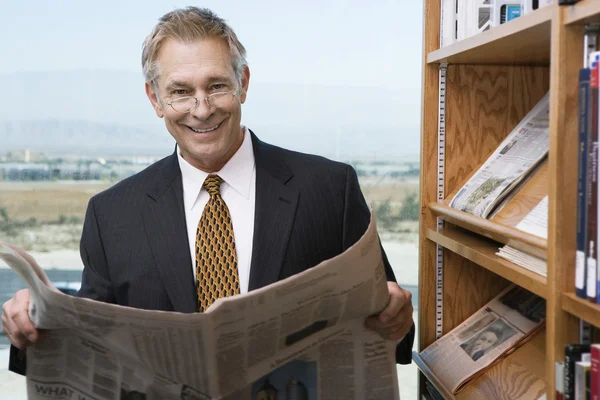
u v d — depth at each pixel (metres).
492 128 1.57
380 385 1.12
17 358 1.15
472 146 1.57
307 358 1.03
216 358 0.91
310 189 1.44
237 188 1.44
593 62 0.78
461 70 1.55
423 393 1.63
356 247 0.91
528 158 1.26
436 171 1.57
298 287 0.89
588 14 0.77
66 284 2.29
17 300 1.11
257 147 1.50
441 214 1.48
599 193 0.78
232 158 1.45
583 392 0.81
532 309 1.45
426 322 1.61
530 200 1.13
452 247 1.39
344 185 1.48
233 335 0.90
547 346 0.89
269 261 1.38
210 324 0.86
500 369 1.35
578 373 0.81
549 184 0.87
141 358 0.96
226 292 1.36
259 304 0.88
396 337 1.12
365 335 1.08
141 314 0.87
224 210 1.42
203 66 1.30
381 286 1.02
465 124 1.57
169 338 0.90
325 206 1.44
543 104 1.42
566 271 0.86
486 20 1.34
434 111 1.56
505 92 1.57
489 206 1.23
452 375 1.39
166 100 1.33
